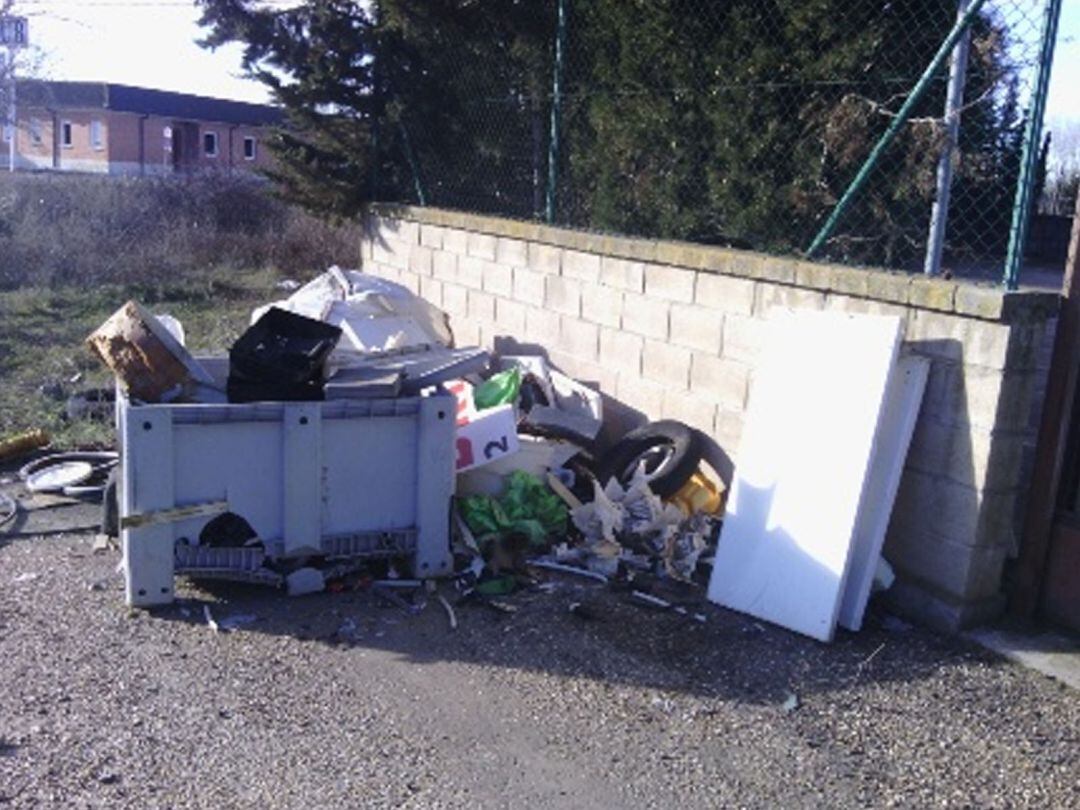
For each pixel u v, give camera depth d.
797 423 5.00
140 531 4.69
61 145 42.31
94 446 7.29
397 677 4.21
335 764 3.56
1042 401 4.99
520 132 8.12
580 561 5.45
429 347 6.62
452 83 9.02
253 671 4.22
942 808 3.42
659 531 5.62
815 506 4.81
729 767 3.63
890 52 5.36
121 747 3.62
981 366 4.54
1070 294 4.55
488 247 8.12
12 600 4.84
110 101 41.47
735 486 5.18
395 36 9.83
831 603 4.63
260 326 5.01
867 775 3.60
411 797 3.38
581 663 4.38
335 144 10.84
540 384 6.90
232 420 4.74
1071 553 4.64
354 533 5.05
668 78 6.56
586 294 7.00
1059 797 3.50
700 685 4.22
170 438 4.65
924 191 5.13
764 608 4.88
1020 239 4.53
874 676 4.35
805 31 5.72
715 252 5.88
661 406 6.40
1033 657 4.48
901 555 5.00
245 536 4.97
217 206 17.44
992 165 4.89
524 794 3.42
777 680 4.29
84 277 14.34
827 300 5.25
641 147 6.80
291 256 16.28
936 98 5.18
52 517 6.03
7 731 3.68
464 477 5.75
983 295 4.47
